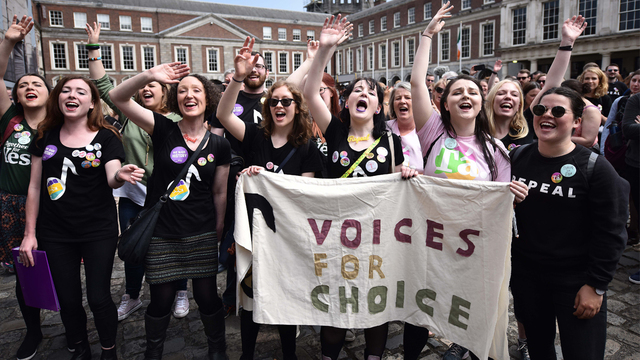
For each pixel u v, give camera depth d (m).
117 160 2.47
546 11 24.61
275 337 3.00
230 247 2.62
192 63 43.31
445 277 2.20
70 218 2.39
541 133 1.93
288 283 2.34
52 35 37.69
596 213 1.83
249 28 47.97
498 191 2.02
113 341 2.51
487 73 6.48
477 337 2.09
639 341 2.89
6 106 2.99
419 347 2.41
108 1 41.25
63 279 2.43
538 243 2.00
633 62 21.56
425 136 2.52
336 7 62.78
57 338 2.99
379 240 2.29
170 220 2.35
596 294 1.80
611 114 4.45
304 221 2.32
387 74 38.47
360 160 2.41
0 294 3.73
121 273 4.28
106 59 40.31
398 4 37.09
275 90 2.51
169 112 3.53
